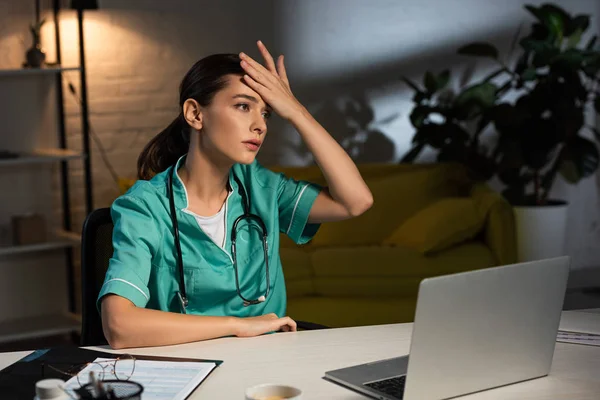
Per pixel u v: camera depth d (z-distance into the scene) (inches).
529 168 180.2
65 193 161.0
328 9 179.6
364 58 183.9
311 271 144.3
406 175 163.0
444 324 50.6
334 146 76.4
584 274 202.5
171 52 166.9
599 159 178.4
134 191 70.7
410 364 49.9
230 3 171.0
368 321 138.8
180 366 57.6
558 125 174.1
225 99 69.8
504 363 54.8
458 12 190.9
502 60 196.1
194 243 71.2
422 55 188.7
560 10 180.2
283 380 55.8
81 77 150.7
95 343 74.3
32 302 162.9
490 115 173.5
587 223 209.5
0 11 152.3
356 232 154.9
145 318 62.9
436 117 191.0
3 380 54.5
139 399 48.3
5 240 153.9
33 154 151.6
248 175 76.4
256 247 74.8
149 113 166.4
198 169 71.9
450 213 150.4
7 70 141.4
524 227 179.9
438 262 146.5
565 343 64.7
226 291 72.2
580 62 173.6
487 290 52.3
